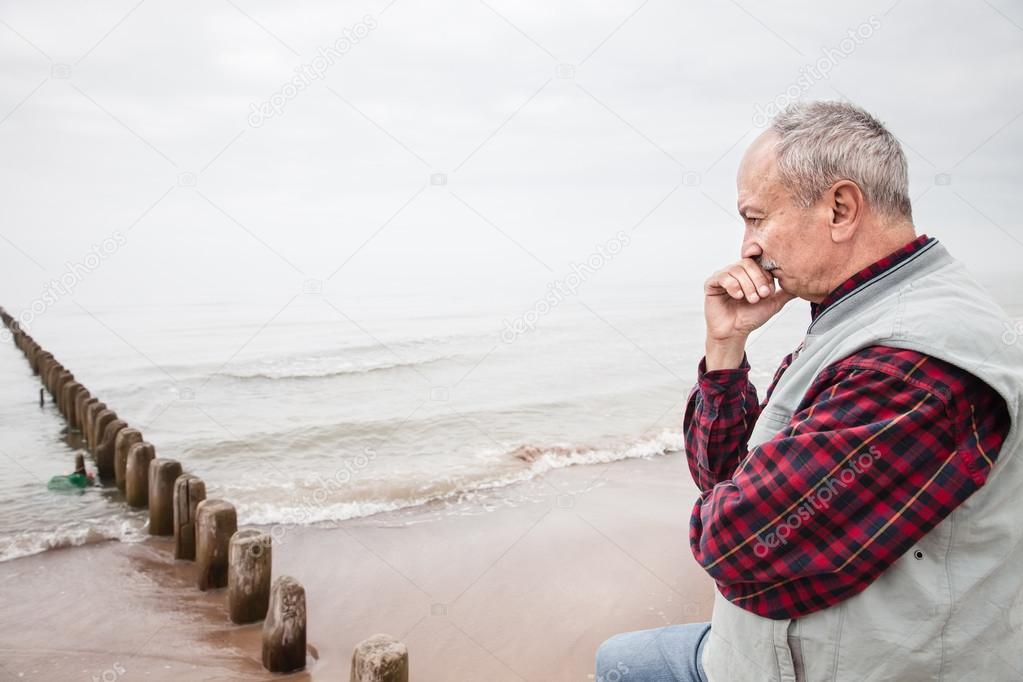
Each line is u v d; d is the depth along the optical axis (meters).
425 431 13.80
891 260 1.43
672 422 14.15
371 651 3.59
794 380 1.48
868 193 1.43
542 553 7.29
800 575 1.30
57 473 11.91
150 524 8.32
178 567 7.40
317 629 5.86
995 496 1.25
